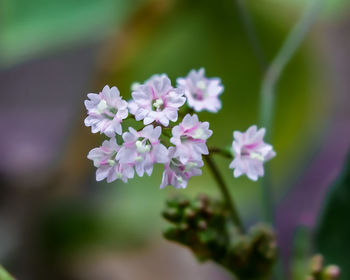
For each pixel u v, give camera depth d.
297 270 0.16
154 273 0.28
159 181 0.23
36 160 0.29
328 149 0.33
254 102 0.21
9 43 0.20
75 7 0.21
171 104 0.13
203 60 0.21
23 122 0.34
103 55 0.21
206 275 0.30
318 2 0.18
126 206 0.26
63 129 0.33
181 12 0.21
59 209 0.26
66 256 0.27
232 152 0.13
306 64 0.22
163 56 0.21
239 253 0.15
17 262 0.26
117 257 0.28
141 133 0.12
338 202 0.17
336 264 0.17
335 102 0.31
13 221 0.27
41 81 0.36
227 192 0.15
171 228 0.15
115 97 0.13
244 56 0.21
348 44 0.32
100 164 0.13
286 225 0.31
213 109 0.13
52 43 0.21
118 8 0.21
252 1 0.21
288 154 0.23
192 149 0.12
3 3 0.20
